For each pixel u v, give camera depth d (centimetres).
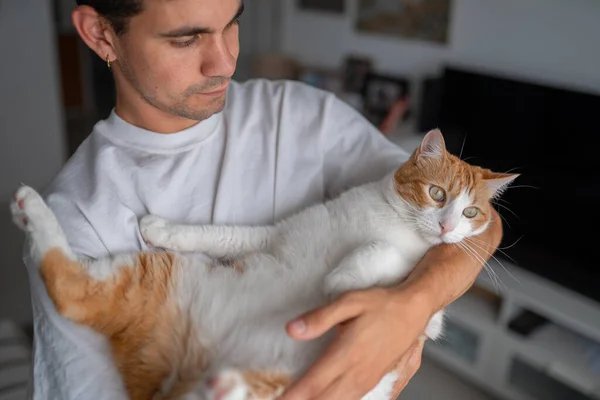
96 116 509
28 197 89
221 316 94
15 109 296
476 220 111
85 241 92
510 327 236
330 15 358
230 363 88
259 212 107
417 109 319
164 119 99
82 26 93
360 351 77
